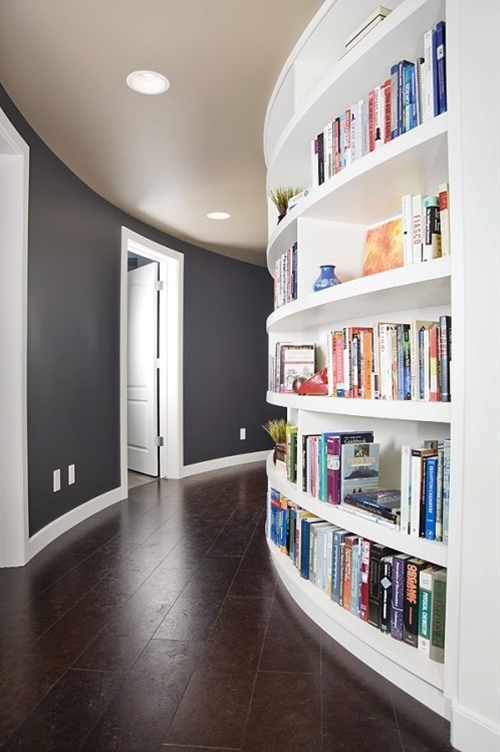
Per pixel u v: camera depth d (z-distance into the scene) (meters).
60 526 2.95
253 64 2.06
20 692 1.46
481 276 1.21
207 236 4.59
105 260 3.61
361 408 1.64
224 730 1.30
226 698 1.43
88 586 2.21
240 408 5.47
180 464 4.69
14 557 2.45
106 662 1.62
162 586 2.22
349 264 2.08
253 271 5.63
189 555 2.61
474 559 1.22
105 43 1.93
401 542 1.48
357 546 1.72
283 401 2.22
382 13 1.56
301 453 2.07
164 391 4.70
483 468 1.21
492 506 1.19
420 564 1.52
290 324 2.42
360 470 1.83
